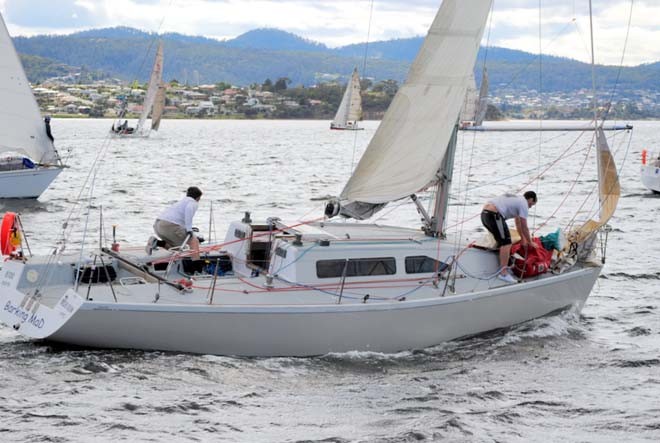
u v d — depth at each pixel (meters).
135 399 19.44
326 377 21.25
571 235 27.47
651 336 26.02
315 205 59.53
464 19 24.08
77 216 51.09
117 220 49.81
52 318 21.12
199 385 20.27
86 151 128.75
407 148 24.30
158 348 21.58
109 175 82.56
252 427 18.36
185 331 21.28
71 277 23.16
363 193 24.36
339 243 23.22
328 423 18.69
